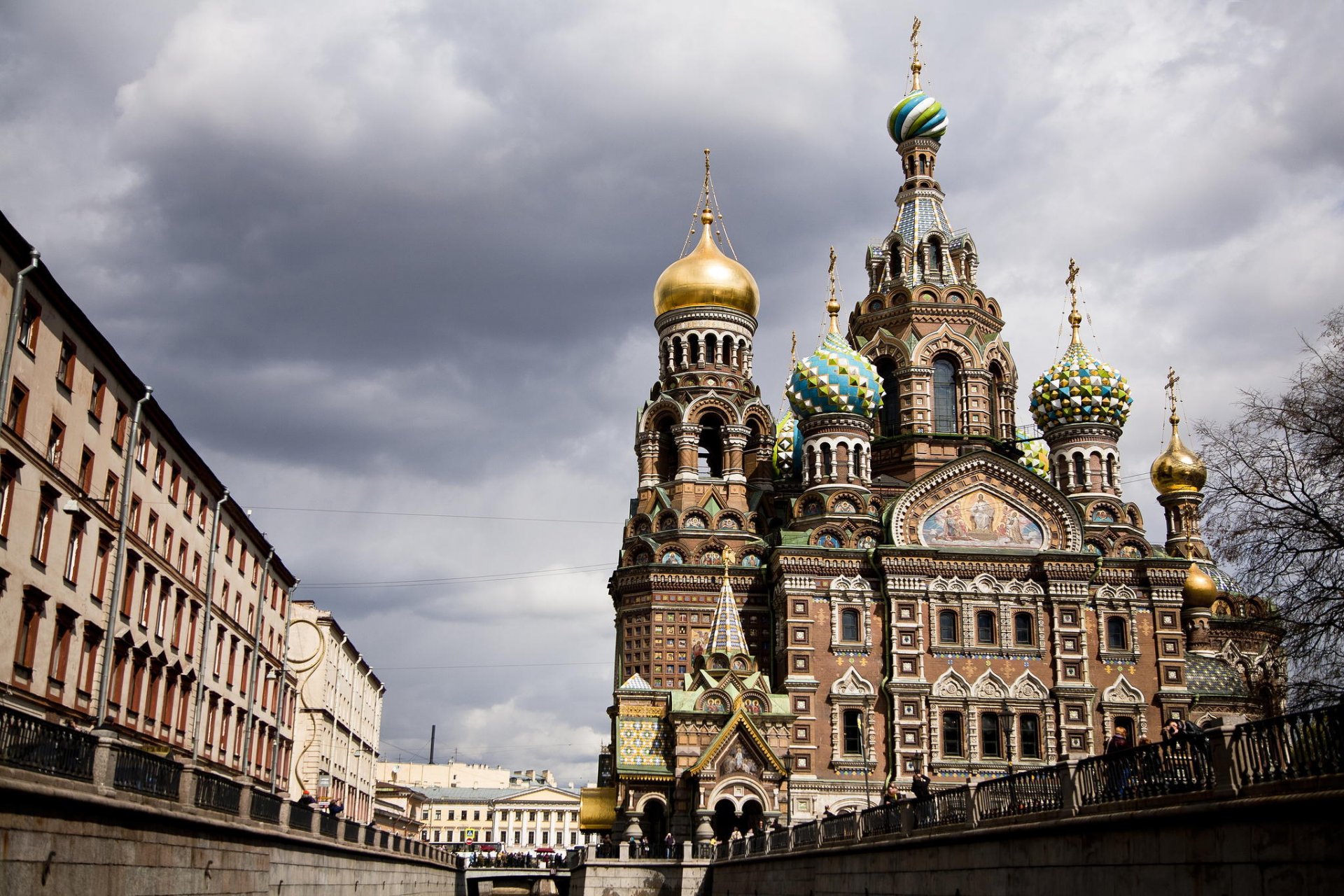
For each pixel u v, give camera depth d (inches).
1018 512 3565.5
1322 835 899.4
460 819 7657.5
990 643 3464.6
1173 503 4146.2
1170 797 1089.4
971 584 3481.8
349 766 4352.9
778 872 2316.7
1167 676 3452.3
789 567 3501.5
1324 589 1688.0
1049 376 3823.8
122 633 2053.4
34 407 1704.0
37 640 1740.9
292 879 1929.1
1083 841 1226.0
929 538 3535.9
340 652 4092.0
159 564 2239.2
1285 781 951.6
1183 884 1057.5
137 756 1344.7
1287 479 1760.6
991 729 3408.0
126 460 2053.4
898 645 3422.7
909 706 3383.4
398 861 2878.9
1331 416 1732.3
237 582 2822.3
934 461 3902.6
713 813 3221.0
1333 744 910.4
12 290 1611.7
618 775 3346.5
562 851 5812.0
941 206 4252.0
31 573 1712.6
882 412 4060.0
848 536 3572.8
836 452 3693.4
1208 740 1054.4
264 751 3164.4
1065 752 3371.1
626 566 3853.3
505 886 5595.5
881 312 4094.5
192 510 2449.6
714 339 4126.5
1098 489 3703.3
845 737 3393.2
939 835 1568.7
